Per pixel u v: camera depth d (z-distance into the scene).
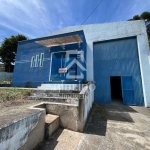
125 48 7.70
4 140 1.26
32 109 2.38
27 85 7.92
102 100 7.67
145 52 6.91
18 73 8.56
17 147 1.51
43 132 2.37
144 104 6.54
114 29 8.07
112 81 12.40
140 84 6.90
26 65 8.48
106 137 2.62
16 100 4.07
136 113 4.95
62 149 2.07
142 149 2.18
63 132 2.79
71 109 2.98
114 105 6.84
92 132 2.88
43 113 2.38
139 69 7.10
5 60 17.97
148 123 3.66
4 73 14.62
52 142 2.30
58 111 3.14
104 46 8.30
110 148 2.18
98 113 4.91
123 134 2.81
